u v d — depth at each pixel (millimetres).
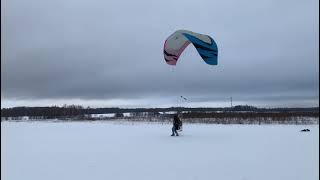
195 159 11633
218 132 22172
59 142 17172
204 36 16484
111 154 12930
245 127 26953
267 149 13766
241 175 9172
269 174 9266
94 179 8891
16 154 13141
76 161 11445
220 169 9930
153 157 12141
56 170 9992
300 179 8750
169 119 44469
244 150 13578
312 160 11188
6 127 30891
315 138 17562
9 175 9430
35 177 9172
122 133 22219
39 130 26156
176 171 9719
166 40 16922
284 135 19547
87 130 25500
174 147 14695
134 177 9070
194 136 19484
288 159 11422
